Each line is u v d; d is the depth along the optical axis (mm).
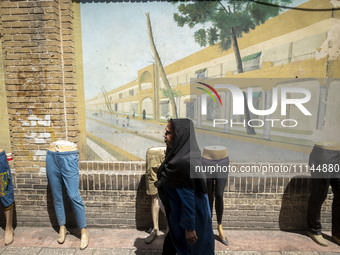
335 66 2902
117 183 2793
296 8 2932
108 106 2951
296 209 2762
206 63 3016
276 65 3012
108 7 2814
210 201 2479
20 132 2730
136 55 2896
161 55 2945
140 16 2844
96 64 2885
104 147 3000
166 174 1600
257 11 2961
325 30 2889
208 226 1672
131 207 2830
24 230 2807
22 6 2545
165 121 3041
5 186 2451
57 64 2633
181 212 1528
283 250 2418
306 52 2941
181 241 1618
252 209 2787
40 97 2666
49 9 2543
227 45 3018
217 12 2945
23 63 2619
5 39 2584
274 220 2795
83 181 2799
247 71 3041
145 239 2561
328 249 2432
